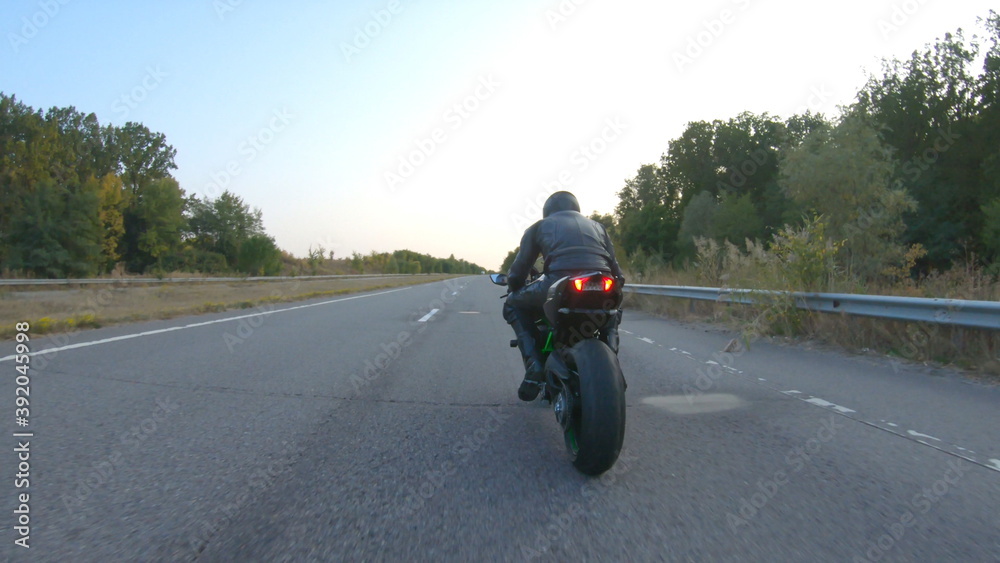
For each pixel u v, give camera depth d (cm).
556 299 400
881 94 3538
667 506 327
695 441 445
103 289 2747
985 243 2811
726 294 1178
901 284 1040
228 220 5897
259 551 274
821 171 2277
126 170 5925
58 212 3934
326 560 266
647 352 874
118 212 4812
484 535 292
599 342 388
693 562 266
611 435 353
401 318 1405
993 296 824
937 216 3150
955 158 3347
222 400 554
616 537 290
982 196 3117
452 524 304
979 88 3403
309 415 511
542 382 464
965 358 729
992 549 280
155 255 5322
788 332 996
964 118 3462
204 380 637
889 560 269
